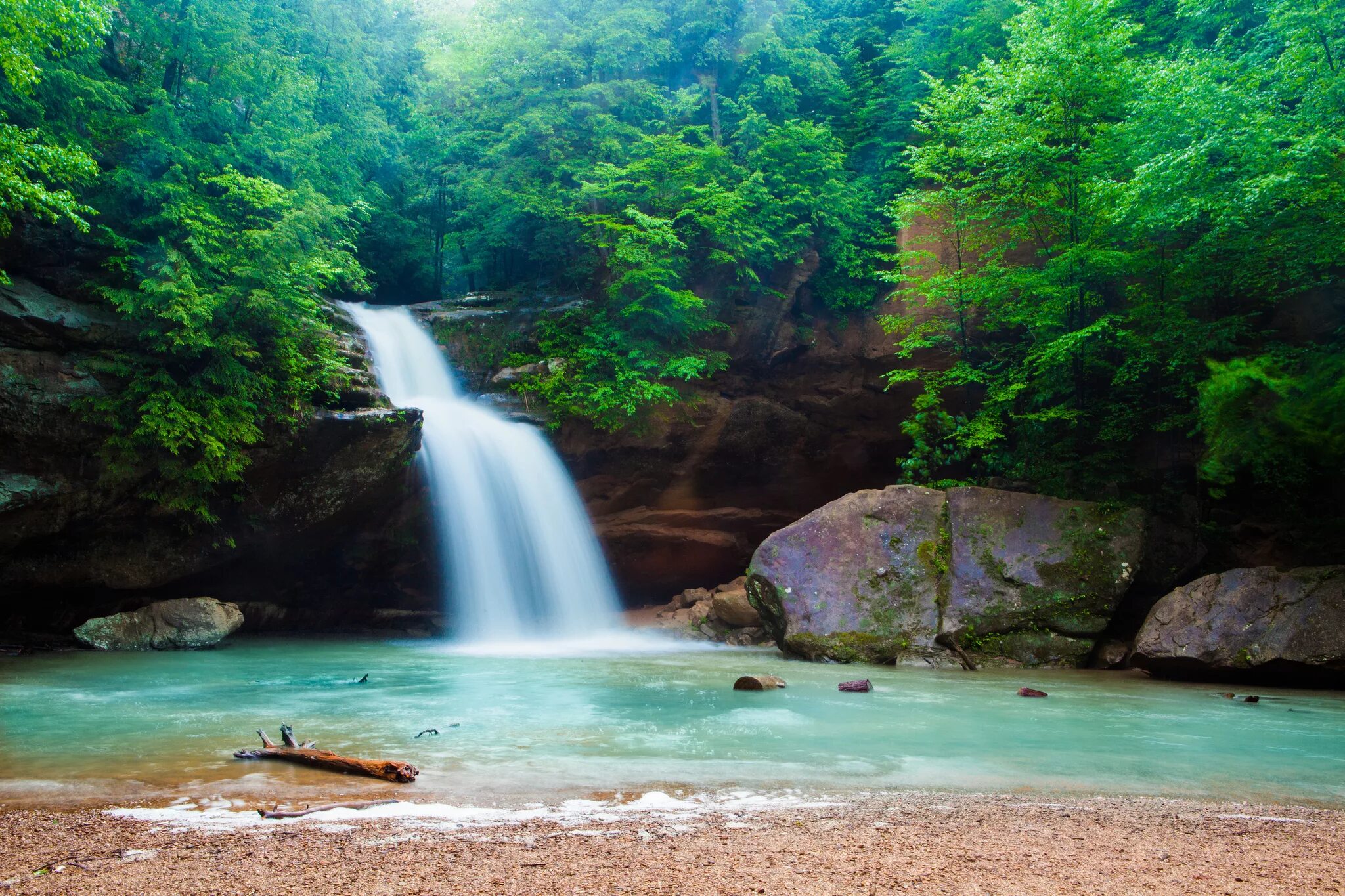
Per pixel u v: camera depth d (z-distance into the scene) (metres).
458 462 22.25
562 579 24.02
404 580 23.17
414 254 33.69
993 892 3.75
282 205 20.00
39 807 5.54
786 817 5.23
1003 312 21.92
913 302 24.28
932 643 16.36
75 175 16.73
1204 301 19.45
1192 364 18.58
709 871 4.04
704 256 25.70
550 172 28.27
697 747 7.77
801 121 28.44
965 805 5.66
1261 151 15.76
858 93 30.17
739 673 14.37
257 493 19.23
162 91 19.52
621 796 5.84
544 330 25.44
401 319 24.94
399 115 35.66
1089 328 18.33
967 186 23.16
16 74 14.92
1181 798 6.04
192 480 18.00
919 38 28.84
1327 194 15.90
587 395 23.86
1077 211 20.17
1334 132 15.38
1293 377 16.39
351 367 20.94
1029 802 5.81
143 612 18.34
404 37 38.12
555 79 29.11
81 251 17.64
